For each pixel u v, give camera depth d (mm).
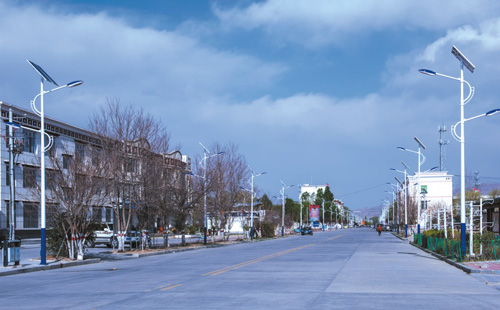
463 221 25594
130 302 13008
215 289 15516
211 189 51219
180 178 45969
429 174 114000
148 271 22688
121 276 20625
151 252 36812
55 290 16281
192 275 20203
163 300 13266
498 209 48906
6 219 46969
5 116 46938
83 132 56375
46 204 31219
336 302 12656
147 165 38750
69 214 29578
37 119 50031
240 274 20406
